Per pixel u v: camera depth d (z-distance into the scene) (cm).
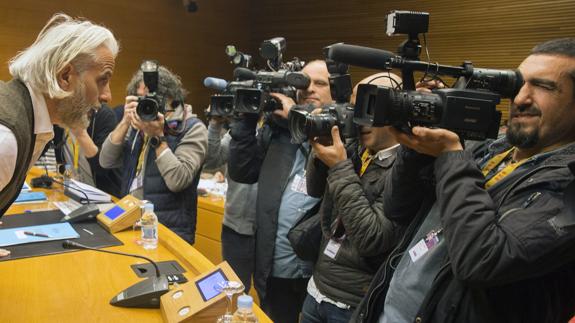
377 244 140
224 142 264
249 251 229
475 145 139
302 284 199
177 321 112
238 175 211
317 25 525
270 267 197
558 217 93
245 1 590
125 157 240
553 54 109
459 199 103
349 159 153
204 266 151
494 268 95
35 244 167
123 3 493
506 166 124
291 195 196
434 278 113
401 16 113
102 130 286
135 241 177
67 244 154
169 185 213
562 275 104
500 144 130
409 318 116
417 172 127
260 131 219
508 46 388
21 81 123
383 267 131
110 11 484
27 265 149
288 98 201
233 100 207
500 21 391
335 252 157
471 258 97
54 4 445
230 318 107
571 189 93
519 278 96
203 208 338
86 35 127
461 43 414
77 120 134
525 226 95
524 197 101
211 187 361
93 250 164
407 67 114
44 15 440
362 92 117
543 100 108
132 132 240
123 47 498
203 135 228
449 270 108
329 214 162
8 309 121
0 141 108
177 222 219
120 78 499
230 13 582
